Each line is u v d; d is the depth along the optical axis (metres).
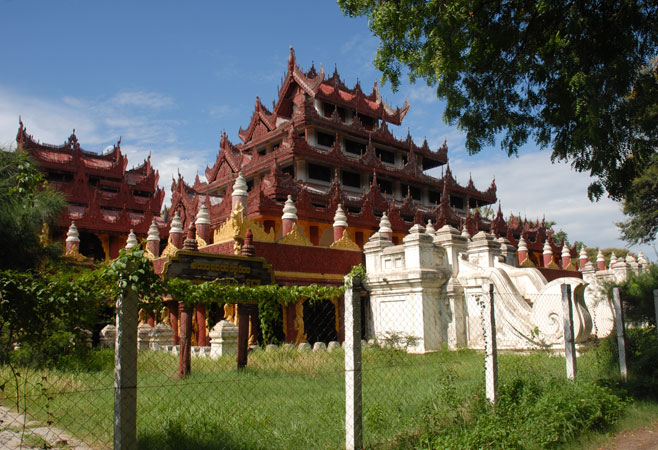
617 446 7.25
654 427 8.17
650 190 22.27
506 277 17.45
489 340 7.94
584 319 14.61
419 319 17.00
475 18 12.02
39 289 5.39
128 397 4.88
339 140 44.03
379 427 7.01
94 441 6.43
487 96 12.92
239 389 9.30
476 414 7.52
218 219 34.00
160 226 41.75
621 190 12.30
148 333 16.89
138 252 5.24
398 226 36.78
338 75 47.19
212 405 7.79
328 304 21.08
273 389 9.52
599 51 11.16
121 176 50.44
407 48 12.15
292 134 37.59
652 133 12.15
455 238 18.22
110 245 40.62
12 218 17.62
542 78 12.10
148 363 12.76
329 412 7.48
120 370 4.89
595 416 7.87
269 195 32.75
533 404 8.03
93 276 5.49
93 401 8.35
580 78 10.16
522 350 15.32
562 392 8.43
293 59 44.75
